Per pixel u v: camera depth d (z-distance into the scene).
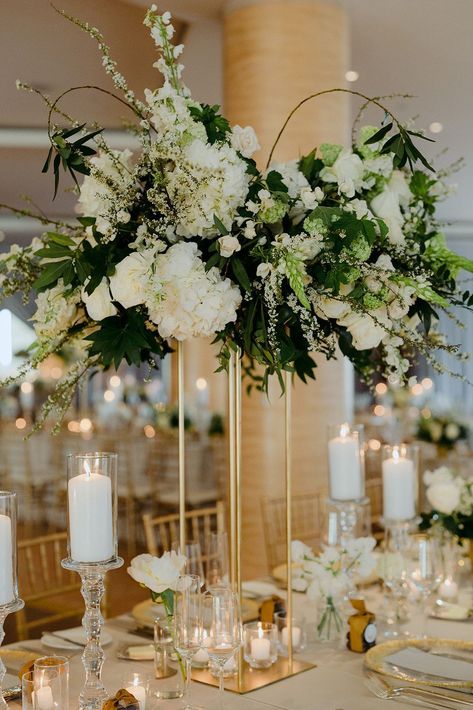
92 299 1.75
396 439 8.65
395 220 1.88
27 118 6.81
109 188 1.73
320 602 2.27
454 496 2.70
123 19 4.92
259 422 4.29
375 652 2.06
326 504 2.58
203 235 1.77
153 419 9.34
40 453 7.91
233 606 1.67
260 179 1.83
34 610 4.54
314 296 1.80
